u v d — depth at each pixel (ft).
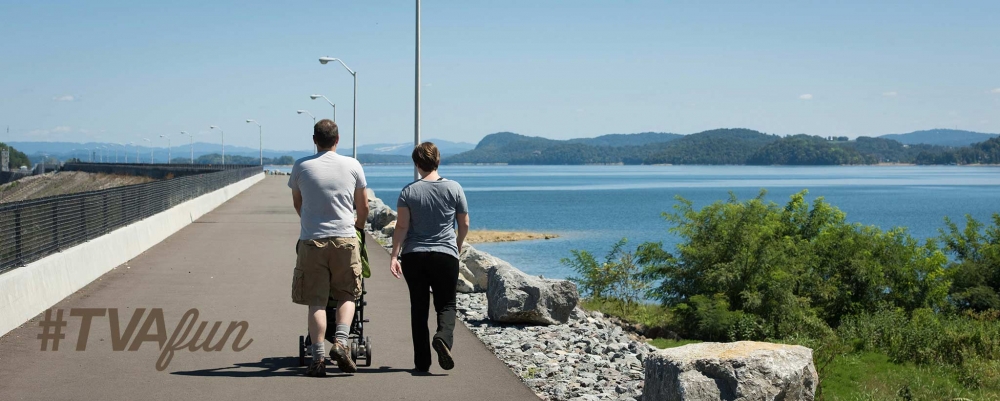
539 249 138.62
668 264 69.10
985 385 46.24
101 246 44.62
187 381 21.77
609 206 309.83
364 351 23.89
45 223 36.63
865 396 40.86
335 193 22.09
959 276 89.76
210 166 354.74
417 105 84.07
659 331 59.41
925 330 55.47
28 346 26.04
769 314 63.46
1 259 30.78
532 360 27.17
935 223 240.12
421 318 22.86
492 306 34.81
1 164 655.76
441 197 22.38
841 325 67.26
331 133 22.76
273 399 20.13
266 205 120.98
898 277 78.69
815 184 628.28
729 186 574.97
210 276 43.86
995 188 548.31
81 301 35.19
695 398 16.89
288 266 48.57
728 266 65.00
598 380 25.32
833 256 79.71
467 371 23.68
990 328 57.26
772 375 16.96
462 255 44.98
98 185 395.14
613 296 71.15
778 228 75.15
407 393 20.99
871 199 399.03
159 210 70.64
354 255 22.21
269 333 28.53
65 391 20.67
